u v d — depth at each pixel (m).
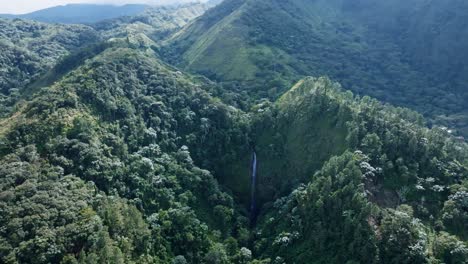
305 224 102.25
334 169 106.75
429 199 101.75
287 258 98.50
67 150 101.88
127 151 117.06
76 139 105.12
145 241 93.06
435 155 112.25
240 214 122.19
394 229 89.75
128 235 91.06
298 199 109.06
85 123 110.06
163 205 108.94
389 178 105.44
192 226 105.00
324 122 130.50
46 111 112.06
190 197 114.62
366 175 103.12
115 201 96.56
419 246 85.94
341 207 97.00
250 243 110.56
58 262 78.00
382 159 107.00
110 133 116.69
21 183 91.19
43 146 102.12
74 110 115.81
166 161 122.12
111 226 89.50
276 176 131.12
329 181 101.81
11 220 81.31
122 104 130.62
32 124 107.62
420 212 99.00
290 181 125.50
